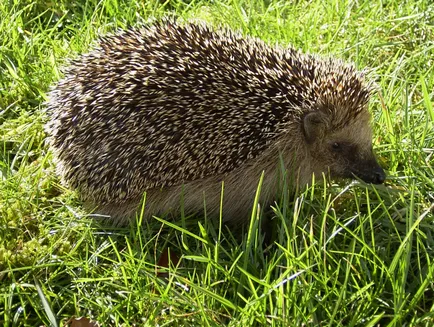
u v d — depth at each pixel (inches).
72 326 18.1
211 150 20.6
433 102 23.4
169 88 20.6
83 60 21.8
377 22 26.4
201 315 17.6
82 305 18.6
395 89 24.5
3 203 21.0
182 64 20.8
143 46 21.2
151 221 21.4
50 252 19.7
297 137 21.1
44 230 20.4
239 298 18.2
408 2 27.1
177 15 27.4
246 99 20.7
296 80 21.0
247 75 20.9
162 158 20.6
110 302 18.6
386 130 22.6
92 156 21.0
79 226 20.5
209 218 21.3
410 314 17.8
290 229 19.7
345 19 26.4
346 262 18.5
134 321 18.2
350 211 20.6
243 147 20.7
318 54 23.1
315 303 17.7
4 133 23.5
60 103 21.5
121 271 19.1
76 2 28.0
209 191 21.2
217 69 20.9
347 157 21.4
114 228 20.6
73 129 21.1
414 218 20.1
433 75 24.1
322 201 21.1
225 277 18.6
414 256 19.4
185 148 20.5
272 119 20.7
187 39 21.4
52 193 22.0
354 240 18.1
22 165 22.1
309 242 19.4
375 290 18.1
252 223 18.6
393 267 17.6
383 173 21.2
